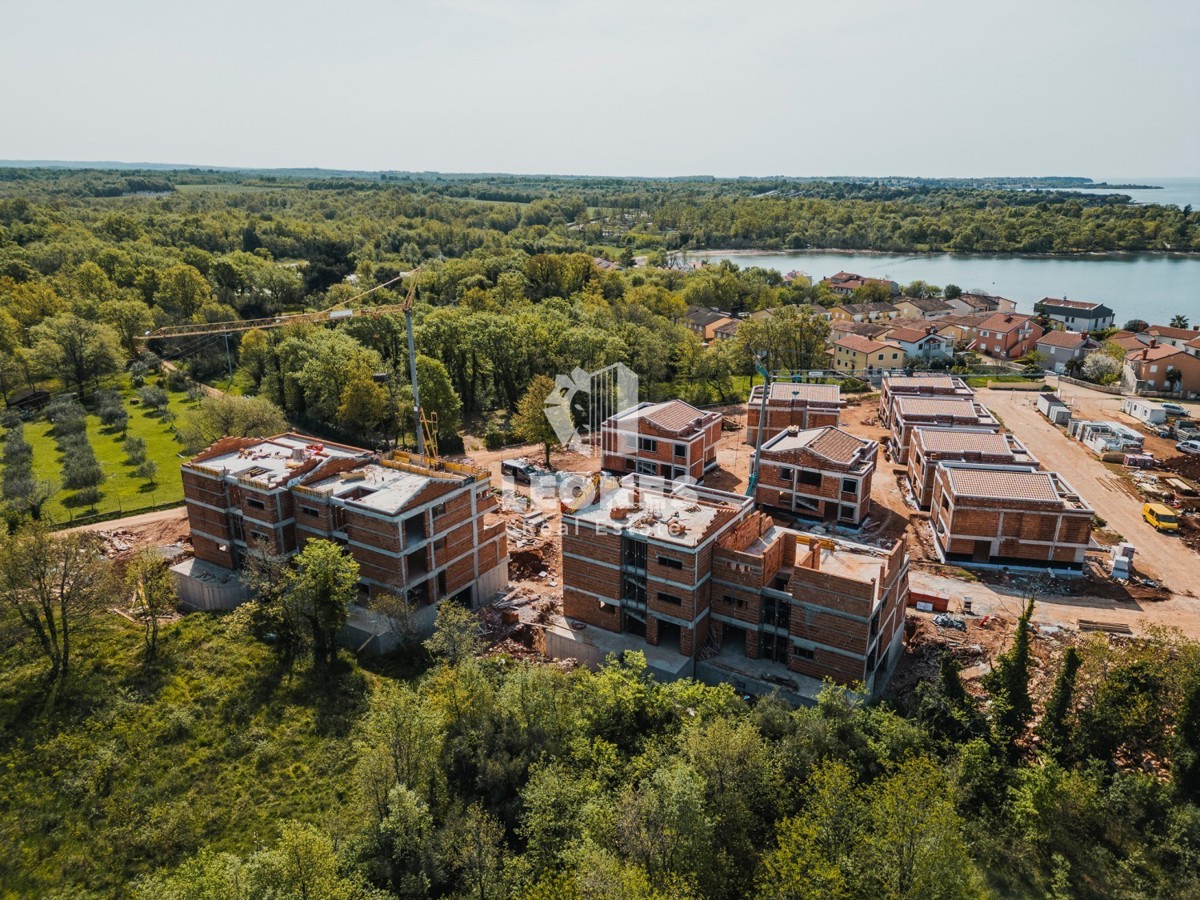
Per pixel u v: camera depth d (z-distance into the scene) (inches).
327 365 4707.2
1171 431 4589.1
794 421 4456.2
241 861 1595.7
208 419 4052.7
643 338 5674.2
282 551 2792.8
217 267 7263.8
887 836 1514.5
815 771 1759.4
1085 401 5374.0
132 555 3120.1
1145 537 3341.5
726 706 2082.9
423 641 2498.8
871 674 2361.0
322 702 2225.6
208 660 2359.7
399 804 1692.9
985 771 1926.7
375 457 3029.0
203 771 1963.6
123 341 5905.5
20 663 2278.5
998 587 2945.4
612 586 2608.3
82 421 4517.7
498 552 2994.6
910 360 6437.0
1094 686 2089.1
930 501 3636.8
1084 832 1823.3
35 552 2305.6
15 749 1983.3
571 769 1876.2
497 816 1770.4
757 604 2440.9
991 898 1608.0
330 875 1504.7
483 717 2010.3
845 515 3506.4
